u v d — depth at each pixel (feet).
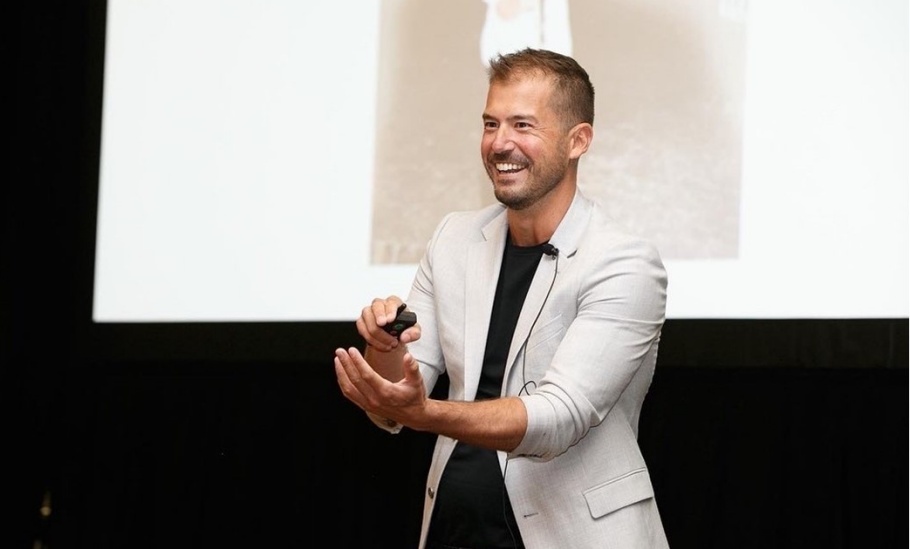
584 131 10.38
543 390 9.39
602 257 9.88
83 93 17.69
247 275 16.26
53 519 17.53
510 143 10.05
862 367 13.61
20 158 17.80
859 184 13.75
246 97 16.48
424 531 10.31
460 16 15.57
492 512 9.95
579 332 9.67
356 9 16.10
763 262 14.05
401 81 15.79
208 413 16.99
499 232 10.55
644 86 14.61
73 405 17.48
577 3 14.94
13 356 17.80
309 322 15.94
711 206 14.25
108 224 16.89
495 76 10.33
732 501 14.58
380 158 15.81
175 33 16.87
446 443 10.27
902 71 13.70
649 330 9.91
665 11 14.58
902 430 14.05
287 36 16.38
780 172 14.05
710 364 14.15
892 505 14.03
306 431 16.56
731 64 14.30
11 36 17.84
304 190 16.12
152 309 16.61
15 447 17.78
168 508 17.04
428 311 10.89
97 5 17.17
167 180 16.71
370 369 8.59
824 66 13.97
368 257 15.79
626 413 10.25
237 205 16.40
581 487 9.81
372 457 16.25
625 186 14.56
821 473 14.33
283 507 16.57
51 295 17.75
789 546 14.37
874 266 13.66
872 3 13.84
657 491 14.83
